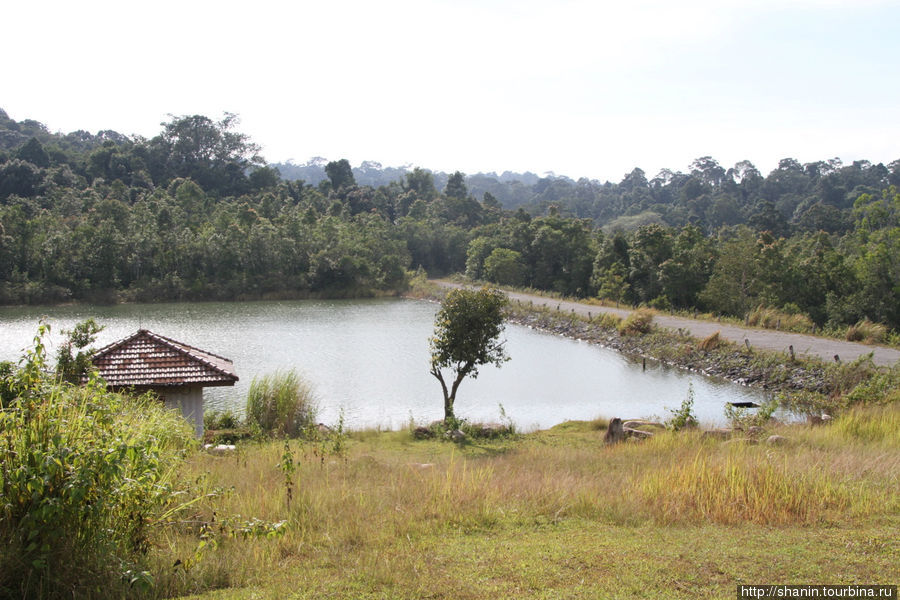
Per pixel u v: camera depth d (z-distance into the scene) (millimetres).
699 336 33812
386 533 6703
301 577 5402
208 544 6004
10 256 61312
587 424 19328
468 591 4949
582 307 50938
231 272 68312
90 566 5117
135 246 65875
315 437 16203
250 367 30094
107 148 106500
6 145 120312
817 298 39812
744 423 14945
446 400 20062
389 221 99812
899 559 5574
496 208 114500
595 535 6574
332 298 69625
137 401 13047
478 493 8180
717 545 6078
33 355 5996
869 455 10516
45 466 5000
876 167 104812
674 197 135000
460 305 19609
